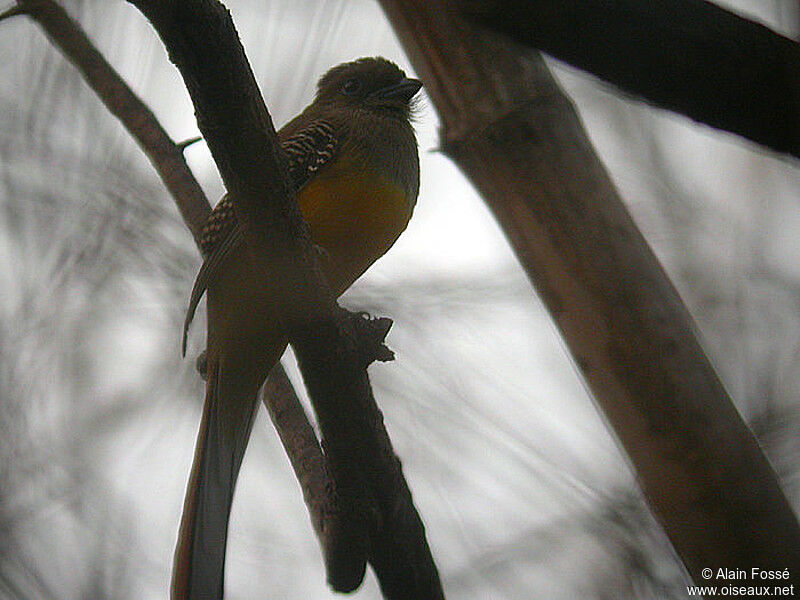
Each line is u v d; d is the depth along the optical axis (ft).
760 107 10.93
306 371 15.52
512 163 15.46
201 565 15.61
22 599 15.90
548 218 15.44
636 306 15.40
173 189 15.90
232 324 15.88
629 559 15.80
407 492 15.52
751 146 11.84
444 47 15.49
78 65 15.96
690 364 15.39
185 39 15.37
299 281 15.51
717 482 15.35
